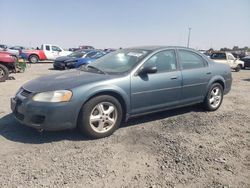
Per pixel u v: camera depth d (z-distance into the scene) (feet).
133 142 14.89
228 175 11.78
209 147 14.60
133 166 12.27
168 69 18.17
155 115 19.95
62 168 11.87
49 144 14.29
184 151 13.91
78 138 15.17
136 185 10.79
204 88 20.54
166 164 12.53
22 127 16.60
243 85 40.27
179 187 10.75
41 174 11.33
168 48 18.70
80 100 14.35
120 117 15.96
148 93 16.87
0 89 30.78
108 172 11.68
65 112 14.10
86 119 14.62
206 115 20.58
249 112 22.26
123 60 17.67
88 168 11.95
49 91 14.21
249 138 16.26
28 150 13.53
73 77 15.81
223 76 22.06
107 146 14.28
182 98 19.04
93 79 15.31
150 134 16.14
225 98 28.14
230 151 14.24
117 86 15.48
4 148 13.66
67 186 10.54
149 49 18.17
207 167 12.39
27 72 53.72
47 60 96.37
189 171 11.98
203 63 20.76
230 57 74.49
